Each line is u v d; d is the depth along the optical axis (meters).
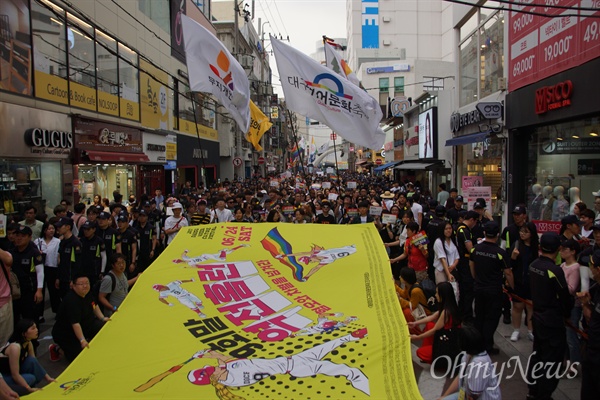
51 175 14.19
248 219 11.46
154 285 5.15
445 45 68.06
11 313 6.16
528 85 13.25
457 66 20.28
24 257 7.03
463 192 13.61
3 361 5.11
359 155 70.94
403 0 69.50
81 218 10.62
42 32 13.72
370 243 6.20
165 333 4.41
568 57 11.12
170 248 5.95
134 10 20.50
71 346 6.03
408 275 6.89
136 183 20.94
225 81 11.59
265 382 3.70
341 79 10.23
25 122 12.80
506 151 14.99
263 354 4.05
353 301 4.98
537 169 13.77
